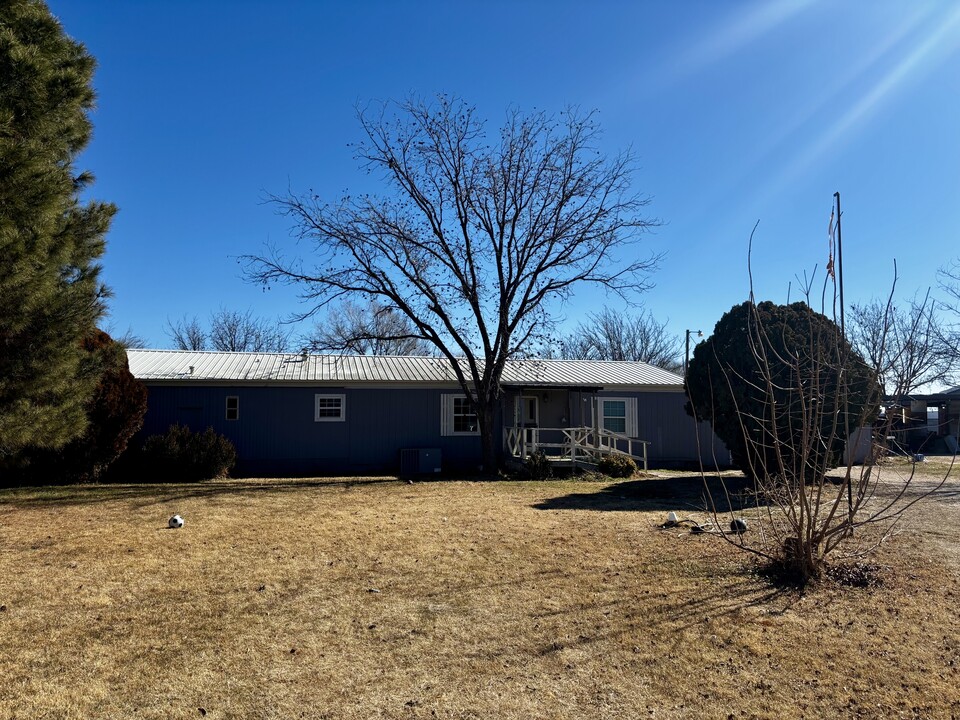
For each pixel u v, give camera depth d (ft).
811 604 18.17
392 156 58.39
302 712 12.56
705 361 42.27
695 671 14.10
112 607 18.45
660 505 36.65
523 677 13.97
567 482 52.24
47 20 33.30
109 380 49.90
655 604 18.31
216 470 55.06
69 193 30.35
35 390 31.17
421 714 12.46
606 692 13.25
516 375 71.05
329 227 58.18
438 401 68.03
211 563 23.18
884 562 22.18
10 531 29.01
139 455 54.19
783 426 37.19
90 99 35.24
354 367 70.08
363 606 18.48
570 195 59.36
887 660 14.47
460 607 18.33
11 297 27.84
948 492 39.32
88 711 12.59
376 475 62.18
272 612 18.04
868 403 20.11
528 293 60.64
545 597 19.11
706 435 73.72
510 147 59.21
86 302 33.73
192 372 64.03
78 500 39.04
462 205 59.77
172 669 14.44
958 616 17.11
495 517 32.42
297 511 34.76
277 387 64.59
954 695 12.85
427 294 59.57
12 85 28.02
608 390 72.18
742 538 24.11
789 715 12.24
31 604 18.69
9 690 13.41
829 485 41.50
